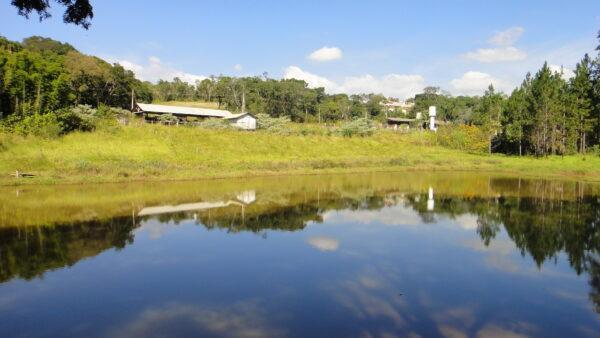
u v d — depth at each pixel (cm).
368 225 1828
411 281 1131
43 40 9888
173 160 3988
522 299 1014
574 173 4162
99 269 1212
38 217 1906
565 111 5450
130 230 1686
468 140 6316
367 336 816
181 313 917
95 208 2123
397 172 4306
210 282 1112
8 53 4653
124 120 5144
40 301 982
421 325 869
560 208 2284
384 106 14162
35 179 2909
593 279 1157
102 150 3969
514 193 2852
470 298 1017
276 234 1650
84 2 917
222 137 5078
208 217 1955
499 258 1352
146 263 1270
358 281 1127
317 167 4300
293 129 6425
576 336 830
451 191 2934
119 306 954
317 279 1141
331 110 11244
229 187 2967
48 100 4572
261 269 1221
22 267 1225
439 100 13725
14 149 3569
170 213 2033
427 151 5972
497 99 6369
